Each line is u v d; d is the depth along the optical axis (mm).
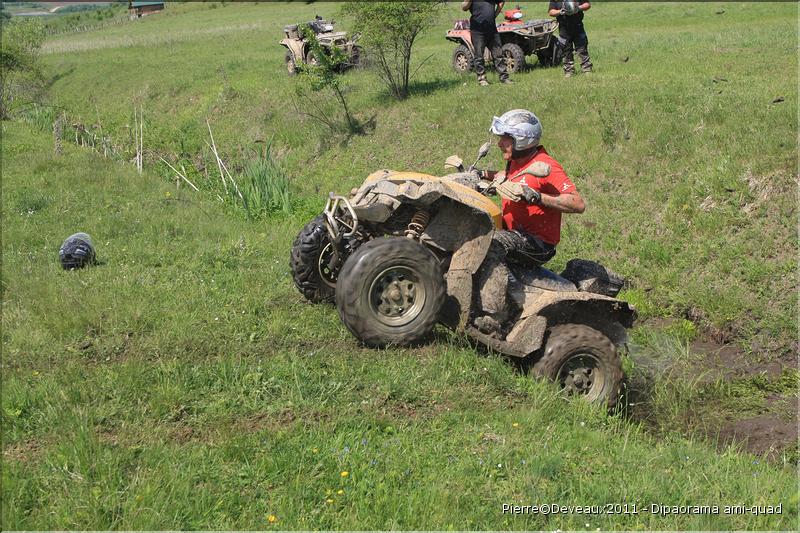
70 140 21906
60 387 5488
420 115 15859
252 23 50500
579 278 6859
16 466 4465
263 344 6480
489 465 4750
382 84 18719
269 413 5285
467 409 5570
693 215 9992
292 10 62906
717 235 9602
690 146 11312
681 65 16797
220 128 20406
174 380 5598
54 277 8078
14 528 3941
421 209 6340
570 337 6105
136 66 31688
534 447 5012
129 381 5531
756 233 9352
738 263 9062
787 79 14203
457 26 19328
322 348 6348
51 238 9977
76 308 6980
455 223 6340
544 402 5703
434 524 4117
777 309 8328
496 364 6156
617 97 13789
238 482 4426
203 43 38938
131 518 4027
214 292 7656
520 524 4191
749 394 7219
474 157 13328
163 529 4008
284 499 4250
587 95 14242
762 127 11367
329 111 17922
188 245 9562
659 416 6680
